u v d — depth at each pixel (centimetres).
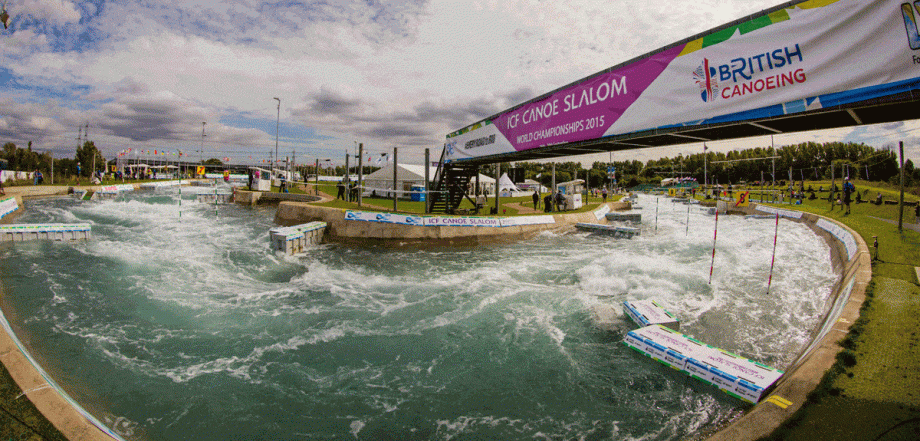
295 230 1802
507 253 1777
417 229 2048
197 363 741
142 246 1719
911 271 945
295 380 689
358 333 882
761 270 1380
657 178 11188
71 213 2656
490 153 1634
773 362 710
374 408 612
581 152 1238
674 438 516
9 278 1162
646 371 691
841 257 1367
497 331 891
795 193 4131
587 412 589
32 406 450
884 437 374
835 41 546
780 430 399
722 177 9900
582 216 2709
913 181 3222
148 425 562
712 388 602
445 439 540
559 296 1131
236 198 3897
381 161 4247
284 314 991
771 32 616
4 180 3650
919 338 586
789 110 596
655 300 1037
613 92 922
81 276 1227
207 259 1533
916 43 476
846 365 519
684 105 752
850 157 7500
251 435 549
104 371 695
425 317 979
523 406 611
